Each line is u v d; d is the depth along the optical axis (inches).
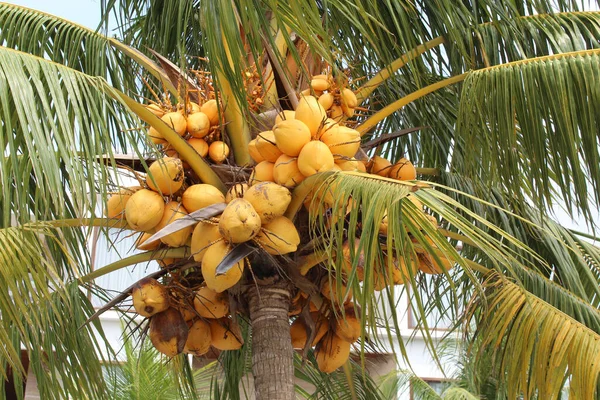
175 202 154.9
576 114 160.4
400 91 203.9
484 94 166.2
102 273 166.9
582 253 201.5
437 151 218.1
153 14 219.6
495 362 163.0
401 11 170.1
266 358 160.4
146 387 320.2
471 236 117.1
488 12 182.1
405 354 116.0
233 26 133.0
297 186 145.9
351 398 219.3
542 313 150.3
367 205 121.6
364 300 117.3
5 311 139.0
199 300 167.2
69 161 122.8
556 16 186.5
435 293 199.2
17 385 157.1
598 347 139.0
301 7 132.8
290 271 164.9
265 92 163.0
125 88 219.1
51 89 131.7
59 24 200.1
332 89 174.1
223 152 165.8
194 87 183.3
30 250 140.9
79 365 173.0
